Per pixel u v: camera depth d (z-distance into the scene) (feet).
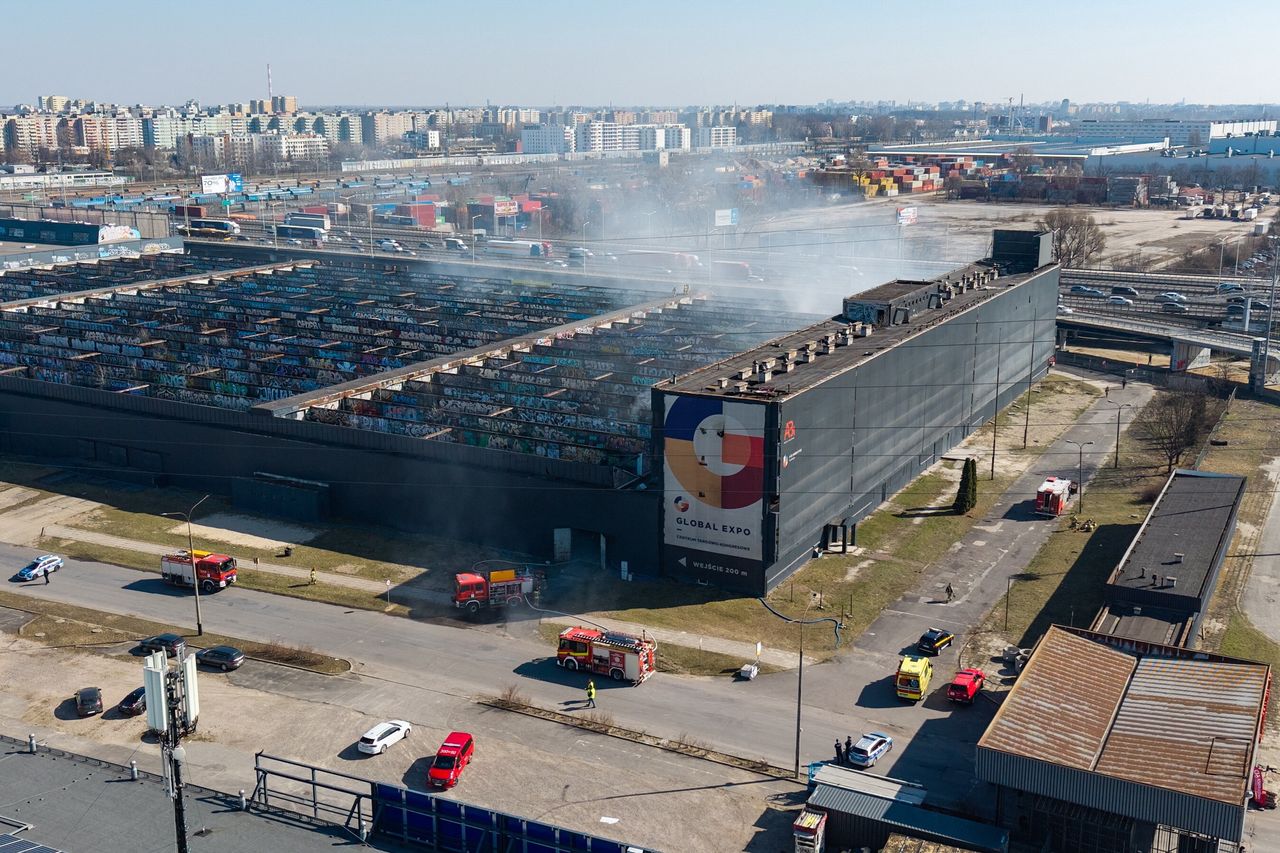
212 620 283.79
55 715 237.25
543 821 199.93
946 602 291.38
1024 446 425.28
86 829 177.17
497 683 252.42
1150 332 556.92
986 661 259.39
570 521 317.22
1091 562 314.14
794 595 296.30
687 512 301.43
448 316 529.86
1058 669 223.30
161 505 364.99
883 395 353.31
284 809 186.29
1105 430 444.14
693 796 208.64
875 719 235.81
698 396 291.79
